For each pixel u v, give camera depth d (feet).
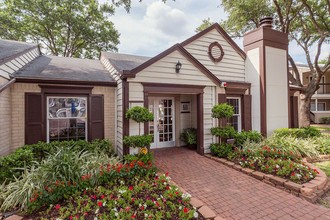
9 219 9.16
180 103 25.67
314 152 19.93
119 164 14.12
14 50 19.06
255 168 16.06
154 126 24.54
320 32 35.27
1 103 14.61
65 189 10.71
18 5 42.22
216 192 12.76
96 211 9.07
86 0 49.34
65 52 51.98
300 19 38.19
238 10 38.60
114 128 21.36
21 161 13.03
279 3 37.27
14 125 16.81
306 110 38.04
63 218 8.83
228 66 26.50
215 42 25.46
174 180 14.66
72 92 19.20
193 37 23.97
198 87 21.76
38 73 18.42
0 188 11.06
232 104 25.80
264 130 25.16
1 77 14.47
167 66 19.98
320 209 10.83
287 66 27.71
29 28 44.34
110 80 20.84
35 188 10.69
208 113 22.59
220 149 20.38
